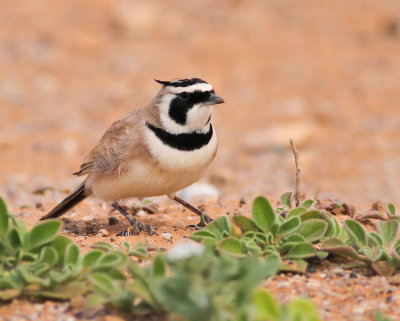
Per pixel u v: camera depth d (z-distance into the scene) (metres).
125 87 23.61
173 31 28.05
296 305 5.42
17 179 15.28
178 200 9.73
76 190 9.98
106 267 6.45
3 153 18.08
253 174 16.22
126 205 10.74
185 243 8.59
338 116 21.38
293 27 28.97
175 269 5.21
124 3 29.23
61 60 25.47
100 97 22.88
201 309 5.03
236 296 5.38
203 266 5.22
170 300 5.08
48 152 18.17
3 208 6.82
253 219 7.68
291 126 19.56
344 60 26.22
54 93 23.12
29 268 6.55
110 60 25.66
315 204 9.52
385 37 28.36
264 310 5.32
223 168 16.64
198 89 8.55
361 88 23.73
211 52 26.48
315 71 25.23
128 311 6.19
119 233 9.08
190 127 8.67
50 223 6.80
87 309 6.27
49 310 6.27
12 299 6.45
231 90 23.56
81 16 28.42
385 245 7.55
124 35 27.61
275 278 7.06
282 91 23.55
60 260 6.74
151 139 8.67
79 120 21.03
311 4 31.22
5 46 26.00
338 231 7.85
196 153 8.75
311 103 22.39
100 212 10.79
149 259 7.41
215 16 29.66
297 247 7.30
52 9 28.91
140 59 25.77
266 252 7.23
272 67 25.47
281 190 14.15
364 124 20.77
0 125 20.42
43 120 20.97
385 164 17.11
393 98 22.92
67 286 6.41
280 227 7.65
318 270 7.32
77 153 18.17
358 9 30.64
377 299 6.61
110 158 8.96
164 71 24.84
